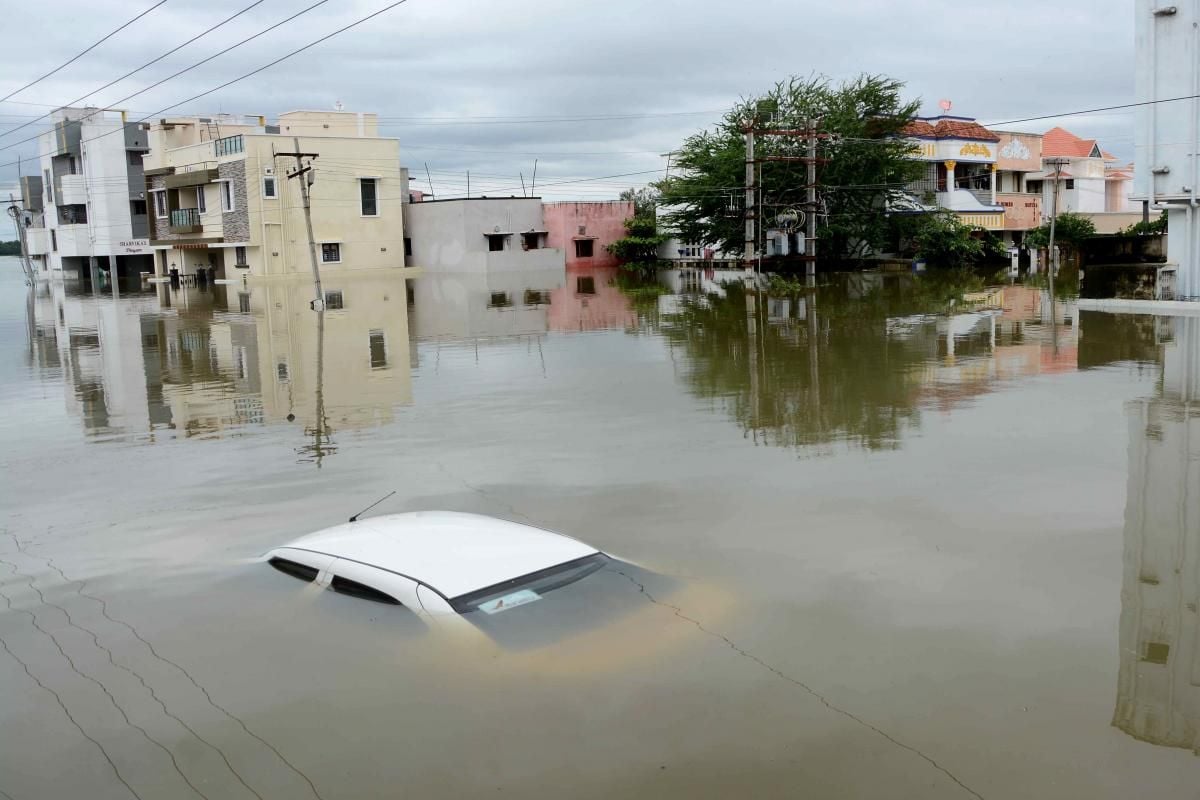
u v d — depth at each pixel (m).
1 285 62.75
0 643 5.24
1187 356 16.41
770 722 4.15
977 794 3.65
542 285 44.16
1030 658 4.80
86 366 18.55
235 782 3.80
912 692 4.44
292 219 51.94
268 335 23.56
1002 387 13.52
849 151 49.25
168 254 59.31
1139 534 6.81
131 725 4.29
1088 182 67.88
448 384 14.93
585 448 10.02
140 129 62.44
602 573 5.57
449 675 4.52
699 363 16.59
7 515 7.98
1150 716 4.21
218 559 6.60
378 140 55.06
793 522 7.19
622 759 3.88
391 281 48.84
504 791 3.68
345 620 5.17
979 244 53.38
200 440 11.11
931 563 6.24
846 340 19.73
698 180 52.84
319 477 9.08
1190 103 24.33
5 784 3.86
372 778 3.79
